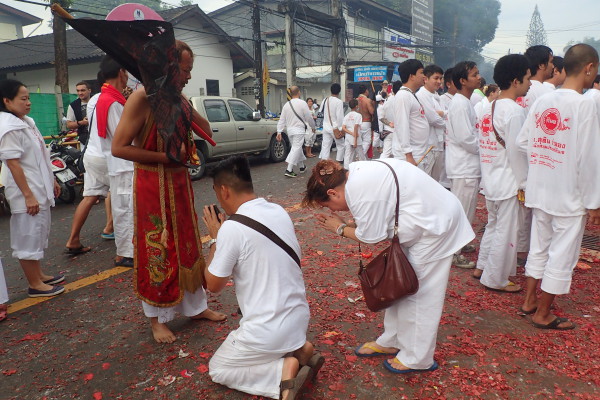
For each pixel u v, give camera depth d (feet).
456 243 7.80
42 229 12.09
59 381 8.48
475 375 8.27
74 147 27.12
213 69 71.26
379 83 83.61
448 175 13.41
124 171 12.79
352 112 28.17
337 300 11.43
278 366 7.35
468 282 12.49
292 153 29.25
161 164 8.86
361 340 9.56
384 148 26.30
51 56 71.00
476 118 12.98
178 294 9.31
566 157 9.18
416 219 7.42
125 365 8.92
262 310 7.28
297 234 16.98
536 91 13.17
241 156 7.82
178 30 64.69
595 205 8.96
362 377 8.29
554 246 9.66
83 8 101.40
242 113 33.22
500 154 11.17
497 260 11.48
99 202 24.26
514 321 10.26
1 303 10.96
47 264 14.82
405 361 8.27
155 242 9.05
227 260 7.21
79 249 15.67
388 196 7.37
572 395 7.69
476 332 9.77
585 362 8.61
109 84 12.58
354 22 92.38
